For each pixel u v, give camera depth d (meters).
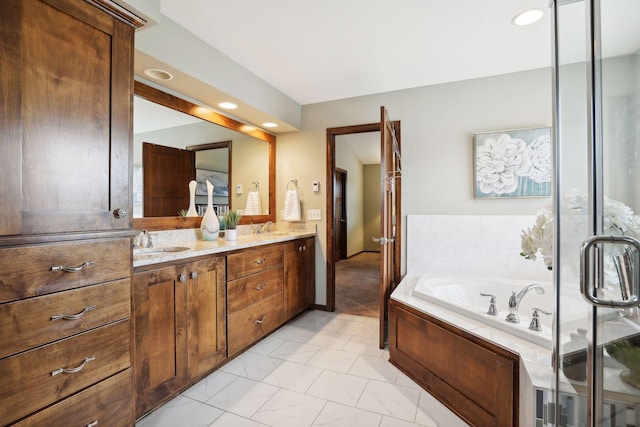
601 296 0.87
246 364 2.28
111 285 1.26
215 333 2.13
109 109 1.26
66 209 1.12
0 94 0.96
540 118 2.72
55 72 1.09
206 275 2.06
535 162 2.71
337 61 2.54
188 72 2.09
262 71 2.71
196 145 2.65
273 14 1.91
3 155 0.96
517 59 2.54
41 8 1.05
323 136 3.49
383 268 2.49
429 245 3.03
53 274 1.08
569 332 1.06
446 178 3.00
